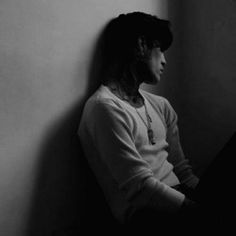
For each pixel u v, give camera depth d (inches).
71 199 48.9
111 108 46.2
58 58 45.3
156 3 64.9
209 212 42.1
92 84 51.3
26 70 41.1
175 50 70.7
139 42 50.7
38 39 42.4
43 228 44.8
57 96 45.6
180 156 59.2
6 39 38.6
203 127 71.7
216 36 68.7
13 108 39.9
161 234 44.3
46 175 44.8
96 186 52.9
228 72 68.3
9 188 40.0
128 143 45.8
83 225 51.0
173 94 71.3
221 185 43.8
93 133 46.4
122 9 56.7
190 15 70.7
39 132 43.3
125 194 46.6
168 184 52.1
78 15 48.1
